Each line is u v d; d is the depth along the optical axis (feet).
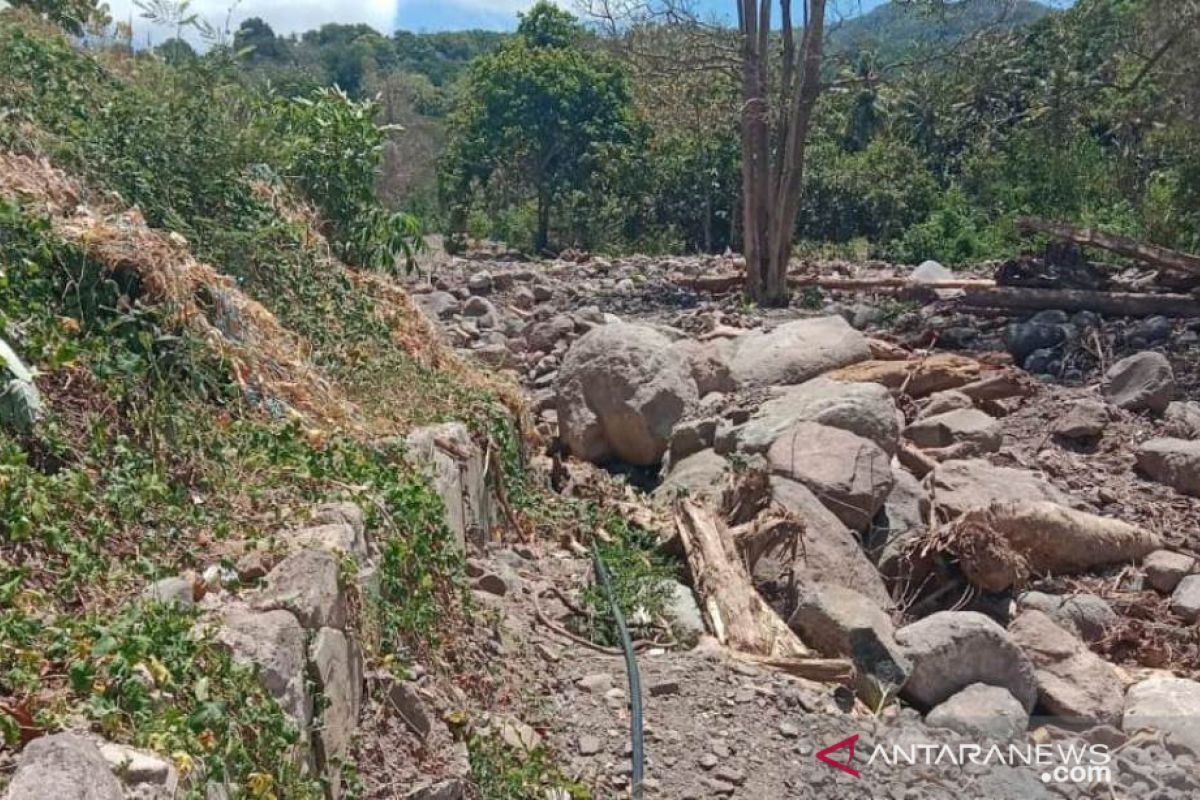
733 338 41.04
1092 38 73.00
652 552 24.82
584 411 32.04
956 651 19.84
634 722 17.42
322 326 24.49
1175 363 39.04
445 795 14.33
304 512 15.76
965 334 43.68
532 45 154.30
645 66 62.75
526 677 18.40
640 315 51.26
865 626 20.02
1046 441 32.73
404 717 15.06
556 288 56.34
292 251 26.25
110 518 14.48
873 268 65.31
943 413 33.09
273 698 12.09
